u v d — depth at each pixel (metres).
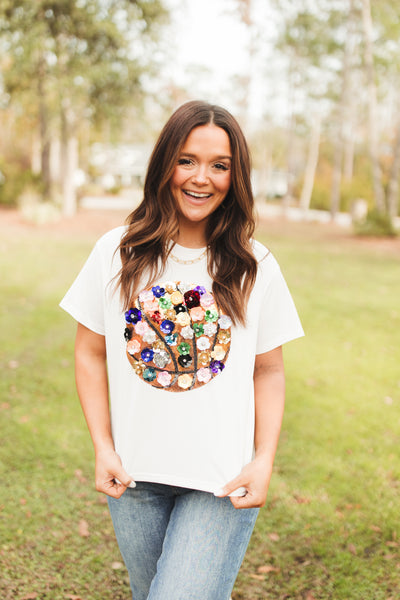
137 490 1.44
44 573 2.48
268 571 2.55
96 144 45.38
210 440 1.37
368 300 8.41
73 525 2.85
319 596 2.40
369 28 16.84
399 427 4.11
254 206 1.45
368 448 3.77
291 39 22.95
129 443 1.40
